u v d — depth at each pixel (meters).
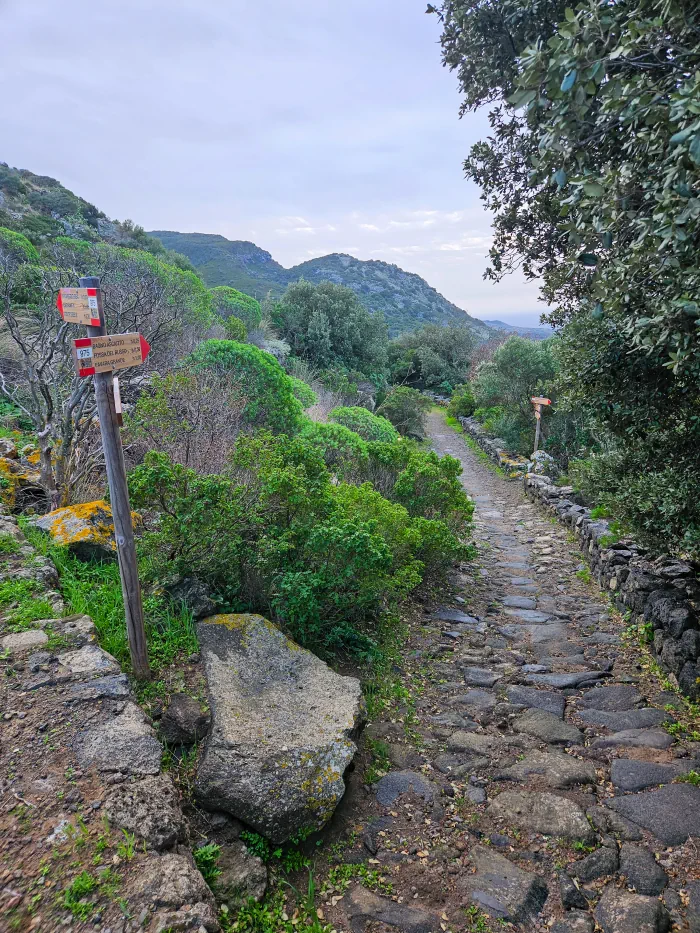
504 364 17.70
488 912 2.43
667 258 2.46
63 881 1.99
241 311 19.47
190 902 1.99
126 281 8.73
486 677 4.57
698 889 2.51
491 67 4.90
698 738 3.66
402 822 2.99
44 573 4.05
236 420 7.99
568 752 3.59
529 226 5.11
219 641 3.67
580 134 2.68
